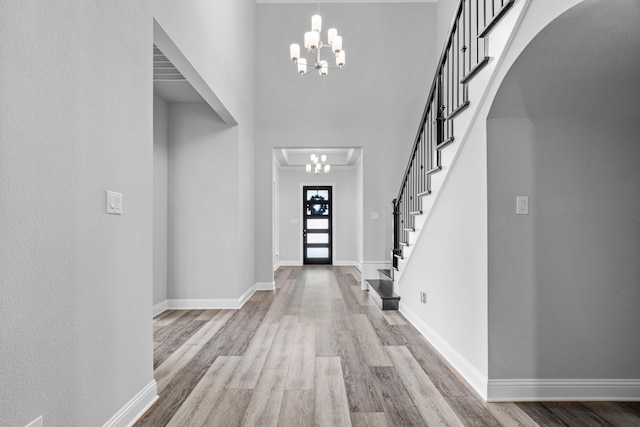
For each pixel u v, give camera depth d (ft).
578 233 8.43
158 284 16.78
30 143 4.98
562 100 8.11
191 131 17.67
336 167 36.58
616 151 8.46
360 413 7.80
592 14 6.11
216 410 7.94
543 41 6.78
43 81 5.20
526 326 8.39
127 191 7.41
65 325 5.61
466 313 9.64
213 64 13.34
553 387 8.38
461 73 18.37
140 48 7.95
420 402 8.30
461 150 9.96
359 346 12.10
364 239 22.35
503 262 8.39
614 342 8.39
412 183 16.66
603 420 7.52
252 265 21.36
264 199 22.39
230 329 14.10
